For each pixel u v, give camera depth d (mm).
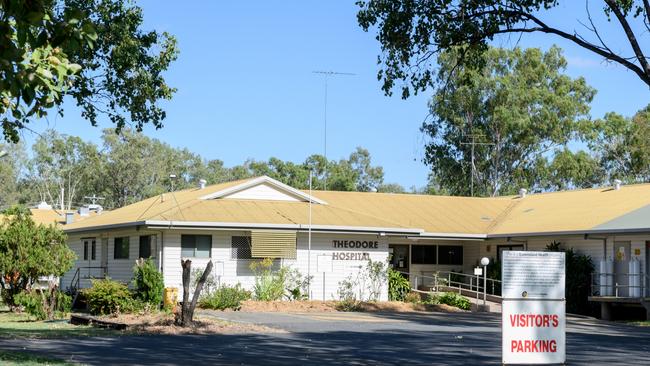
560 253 13734
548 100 64250
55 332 23047
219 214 35656
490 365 16234
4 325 26062
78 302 34719
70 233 42375
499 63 64438
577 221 38688
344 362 16484
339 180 79688
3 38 8211
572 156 64625
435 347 19734
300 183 78938
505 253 13547
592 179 70375
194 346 19266
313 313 32344
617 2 16688
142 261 30375
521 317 13523
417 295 38625
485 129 63844
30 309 29031
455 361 16891
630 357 18172
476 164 64625
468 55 17922
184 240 34875
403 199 46938
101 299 27953
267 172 81938
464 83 18438
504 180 65625
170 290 29844
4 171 85250
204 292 34344
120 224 35750
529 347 13523
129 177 83438
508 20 16938
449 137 64125
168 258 34500
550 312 13633
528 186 65875
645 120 68312
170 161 91500
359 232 37031
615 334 25500
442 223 43031
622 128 68562
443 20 17156
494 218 45031
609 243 36219
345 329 24891
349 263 37469
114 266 39000
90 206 55938
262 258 35781
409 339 21797
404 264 43812
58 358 16172
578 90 66688
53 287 29797
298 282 36250
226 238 35469
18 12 8219
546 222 40469
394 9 17234
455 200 48094
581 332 26234
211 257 35188
